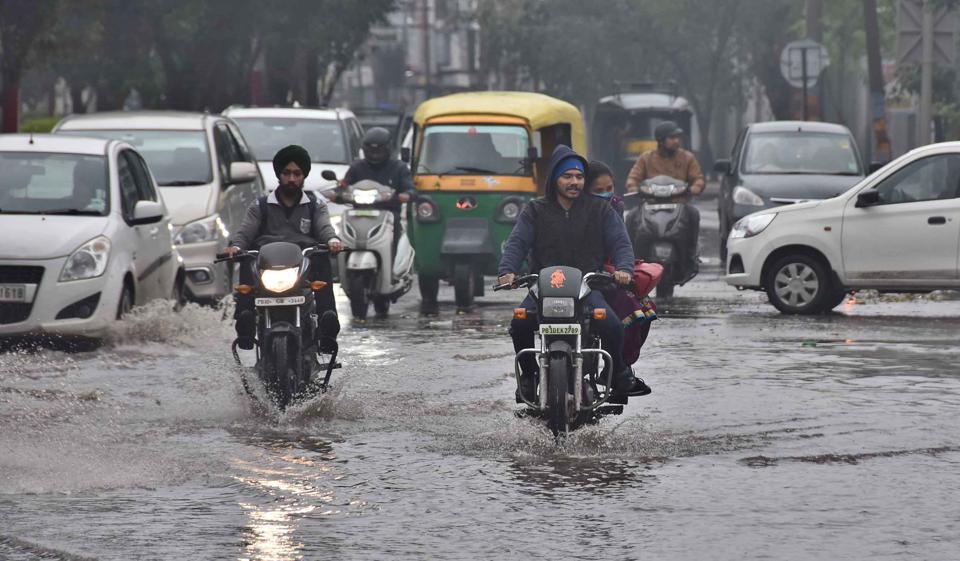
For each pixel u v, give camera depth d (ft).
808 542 47.37
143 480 56.39
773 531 48.70
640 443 63.00
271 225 75.10
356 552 46.42
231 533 48.70
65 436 65.00
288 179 74.69
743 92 457.68
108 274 95.81
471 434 65.36
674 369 85.61
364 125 340.59
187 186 124.26
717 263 177.58
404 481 56.24
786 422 68.03
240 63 324.60
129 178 105.70
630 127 393.09
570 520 50.26
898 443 63.10
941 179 118.73
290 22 312.50
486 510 51.72
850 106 444.96
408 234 136.05
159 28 278.26
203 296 120.26
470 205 131.75
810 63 234.58
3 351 94.27
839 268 119.55
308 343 72.54
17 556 45.98
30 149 103.71
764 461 59.52
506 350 94.79
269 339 69.77
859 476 56.70
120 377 82.84
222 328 104.88
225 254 73.36
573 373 62.39
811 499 53.06
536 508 51.93
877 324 111.34
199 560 45.50
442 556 45.91
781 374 83.56
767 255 121.19
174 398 75.41
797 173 172.04
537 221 66.13
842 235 119.44
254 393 70.38
